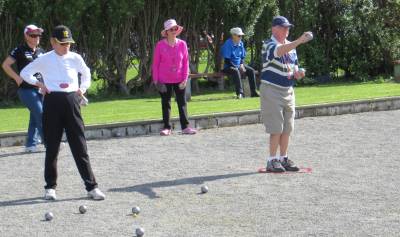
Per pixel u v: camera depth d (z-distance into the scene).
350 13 22.41
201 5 20.23
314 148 11.45
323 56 22.56
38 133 11.78
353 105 15.49
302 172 9.71
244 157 10.87
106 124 12.90
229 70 18.16
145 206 8.10
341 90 19.17
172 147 11.84
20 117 15.26
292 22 22.30
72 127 8.48
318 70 22.53
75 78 8.60
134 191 8.82
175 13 20.31
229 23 20.64
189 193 8.66
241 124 14.20
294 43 9.43
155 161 10.66
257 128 13.74
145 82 20.47
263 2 20.66
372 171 9.67
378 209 7.75
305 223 7.27
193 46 20.70
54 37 8.50
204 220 7.46
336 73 23.33
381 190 8.60
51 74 8.50
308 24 22.20
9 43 18.16
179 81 13.18
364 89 19.20
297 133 12.89
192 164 10.40
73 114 8.47
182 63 13.23
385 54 22.75
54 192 8.55
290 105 9.79
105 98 19.25
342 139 12.22
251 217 7.53
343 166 10.04
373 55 22.64
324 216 7.51
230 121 14.06
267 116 9.71
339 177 9.35
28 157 11.23
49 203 8.34
